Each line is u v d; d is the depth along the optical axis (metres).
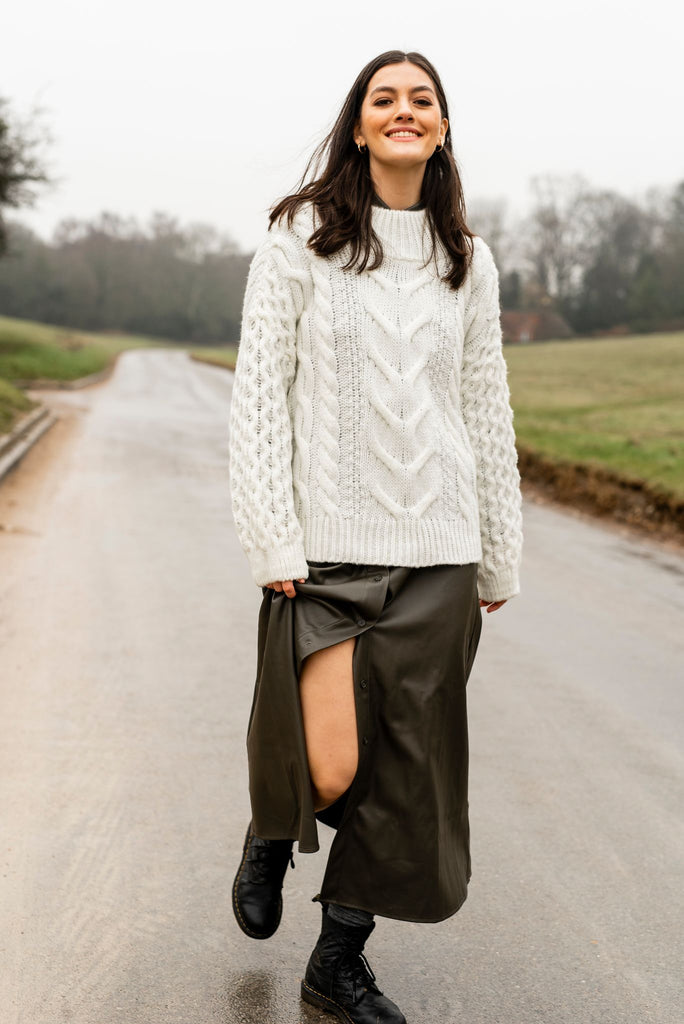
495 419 2.09
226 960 2.21
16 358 37.62
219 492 10.09
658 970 2.24
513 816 3.04
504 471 2.10
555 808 3.11
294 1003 2.05
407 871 1.88
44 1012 1.99
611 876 2.68
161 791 3.12
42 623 5.07
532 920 2.44
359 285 1.93
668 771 3.44
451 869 1.95
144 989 2.08
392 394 1.91
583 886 2.62
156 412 22.80
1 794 3.05
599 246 86.44
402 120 1.93
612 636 5.25
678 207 88.00
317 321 1.93
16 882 2.52
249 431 1.90
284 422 1.92
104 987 2.09
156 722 3.73
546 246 86.50
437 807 1.89
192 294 102.00
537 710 4.04
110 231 104.44
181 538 7.53
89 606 5.44
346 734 1.86
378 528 1.90
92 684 4.16
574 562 7.29
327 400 1.93
